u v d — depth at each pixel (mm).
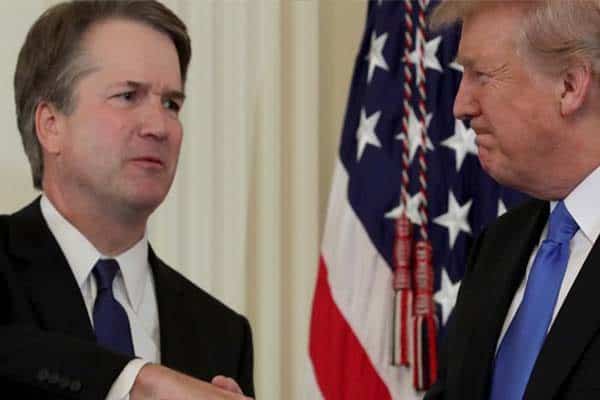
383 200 4066
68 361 2477
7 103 3791
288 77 4301
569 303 2426
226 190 4109
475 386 2600
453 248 4016
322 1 4457
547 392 2375
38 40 2797
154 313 2822
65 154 2729
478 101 2588
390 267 4039
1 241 2695
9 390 2551
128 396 2451
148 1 2840
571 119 2518
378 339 4020
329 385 4000
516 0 2537
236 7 4156
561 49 2482
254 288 4191
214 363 2830
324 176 4414
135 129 2707
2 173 3766
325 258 4074
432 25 2707
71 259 2721
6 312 2605
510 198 4023
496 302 2648
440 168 4070
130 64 2736
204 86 4082
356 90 4207
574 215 2551
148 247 2873
